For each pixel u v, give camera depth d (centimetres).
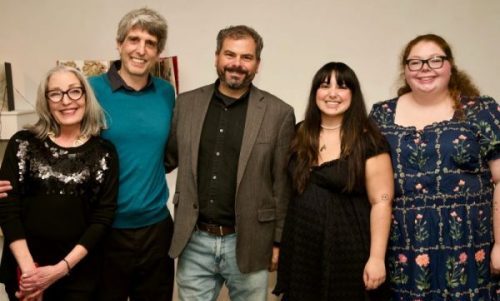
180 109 185
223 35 174
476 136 161
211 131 178
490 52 247
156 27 175
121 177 177
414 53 165
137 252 183
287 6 250
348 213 164
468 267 161
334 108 166
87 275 169
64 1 254
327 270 160
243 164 172
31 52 259
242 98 178
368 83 253
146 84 184
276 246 184
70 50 257
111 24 254
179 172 181
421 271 162
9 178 160
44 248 162
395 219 168
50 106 164
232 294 190
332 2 249
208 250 180
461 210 161
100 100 178
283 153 177
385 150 163
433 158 161
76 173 162
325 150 170
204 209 177
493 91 251
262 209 177
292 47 253
